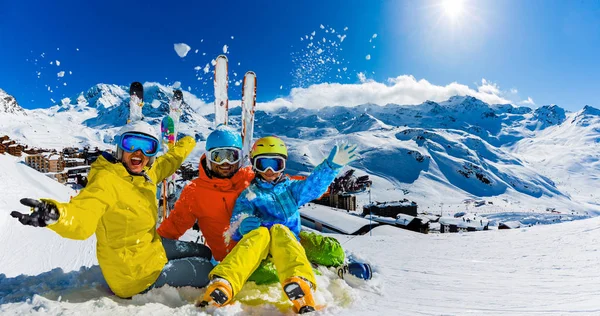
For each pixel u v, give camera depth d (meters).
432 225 66.25
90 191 2.49
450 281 3.77
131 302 2.71
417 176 181.25
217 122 5.57
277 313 2.56
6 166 42.81
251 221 3.29
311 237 3.70
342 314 2.64
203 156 3.85
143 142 2.80
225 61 5.53
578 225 8.10
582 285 3.40
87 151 85.50
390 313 2.70
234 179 3.81
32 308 2.28
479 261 5.00
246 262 2.71
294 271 2.62
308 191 3.68
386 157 192.62
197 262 3.10
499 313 2.63
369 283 3.44
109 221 2.65
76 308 2.38
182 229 3.87
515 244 6.46
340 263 3.72
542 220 90.44
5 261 6.87
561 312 2.57
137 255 2.73
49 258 7.14
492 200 168.38
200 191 3.74
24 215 2.03
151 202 2.88
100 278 3.23
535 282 3.63
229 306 2.51
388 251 6.25
